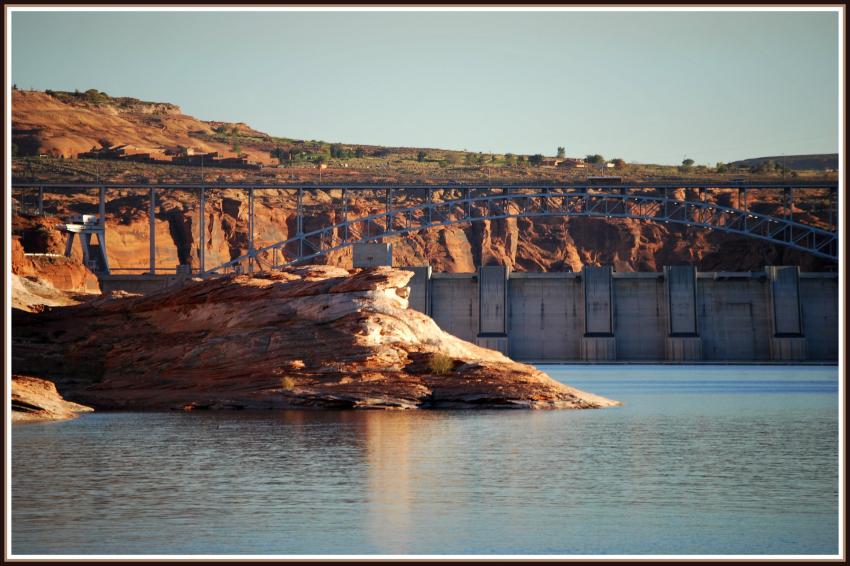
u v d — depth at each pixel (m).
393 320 160.12
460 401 151.25
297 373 153.62
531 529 70.06
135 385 157.00
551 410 152.12
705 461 99.56
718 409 165.75
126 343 163.88
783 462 99.19
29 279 197.00
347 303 159.75
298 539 66.75
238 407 148.00
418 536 67.94
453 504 77.62
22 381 139.12
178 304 166.38
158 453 101.25
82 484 84.69
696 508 77.06
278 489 82.62
